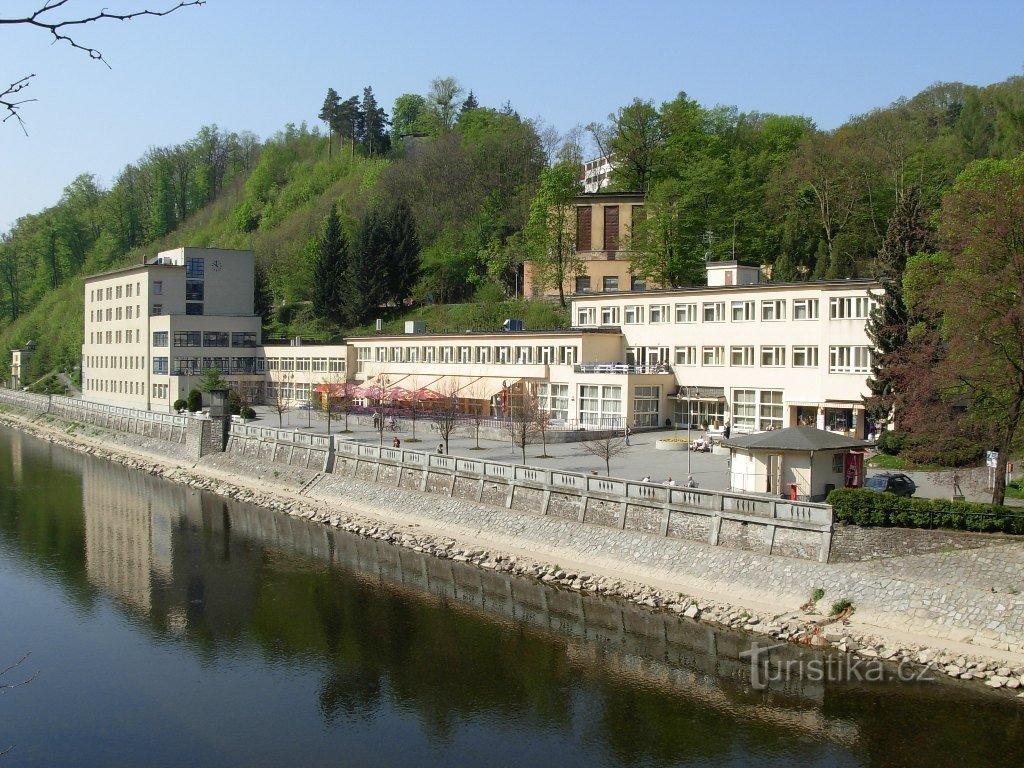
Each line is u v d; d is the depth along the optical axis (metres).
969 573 42.34
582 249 123.88
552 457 76.69
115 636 48.88
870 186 109.50
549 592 53.09
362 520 71.56
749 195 116.19
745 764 34.19
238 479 91.88
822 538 46.69
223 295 145.25
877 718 36.66
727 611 46.78
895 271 71.69
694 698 39.47
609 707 39.03
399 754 35.91
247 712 39.75
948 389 52.72
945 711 36.72
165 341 134.50
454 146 179.00
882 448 69.38
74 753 36.28
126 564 62.31
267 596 54.81
